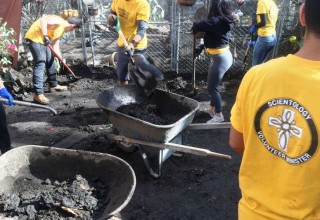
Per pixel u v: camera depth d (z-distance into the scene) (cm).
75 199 274
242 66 700
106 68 732
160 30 840
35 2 736
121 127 388
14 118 546
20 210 265
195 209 356
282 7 664
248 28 695
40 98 592
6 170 295
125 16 494
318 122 120
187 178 404
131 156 443
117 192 276
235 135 160
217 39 461
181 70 720
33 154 310
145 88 432
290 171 130
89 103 602
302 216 130
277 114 130
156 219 343
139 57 439
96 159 300
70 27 617
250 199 147
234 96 627
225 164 432
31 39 561
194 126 391
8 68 625
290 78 127
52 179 311
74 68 730
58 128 515
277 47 693
